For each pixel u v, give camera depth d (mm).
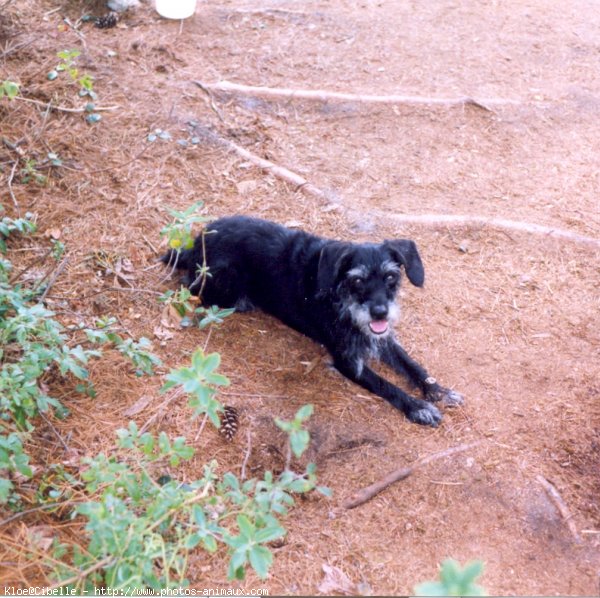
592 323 2074
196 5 3123
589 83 2932
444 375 1954
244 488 1419
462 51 3053
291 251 2010
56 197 2240
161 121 2506
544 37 3186
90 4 2924
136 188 2299
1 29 2693
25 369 1594
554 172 2535
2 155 2303
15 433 1556
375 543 1617
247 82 2742
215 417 1357
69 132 2406
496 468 1751
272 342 2021
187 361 1919
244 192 2342
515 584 1566
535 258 2242
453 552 1611
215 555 1573
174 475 1684
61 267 1954
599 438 1817
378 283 1888
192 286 1936
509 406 1882
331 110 2670
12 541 1535
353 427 1833
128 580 1316
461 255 2242
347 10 3230
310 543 1609
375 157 2525
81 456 1693
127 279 2068
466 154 2574
